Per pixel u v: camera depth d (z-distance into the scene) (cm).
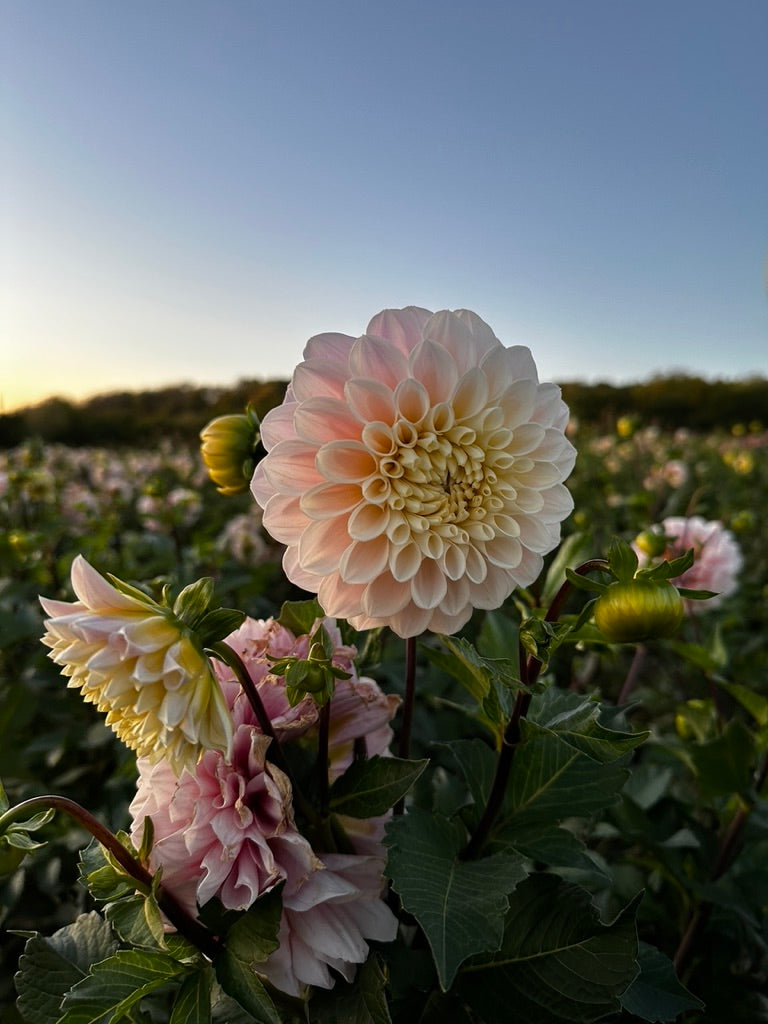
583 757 29
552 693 30
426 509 24
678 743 47
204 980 23
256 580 92
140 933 22
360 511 24
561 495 26
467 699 66
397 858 24
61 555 96
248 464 31
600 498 127
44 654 71
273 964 24
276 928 22
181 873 24
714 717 52
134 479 180
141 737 21
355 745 29
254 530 108
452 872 25
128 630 20
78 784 66
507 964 26
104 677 20
